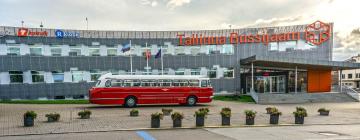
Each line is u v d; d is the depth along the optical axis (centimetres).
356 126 1427
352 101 3356
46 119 1595
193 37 4416
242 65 4369
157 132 1212
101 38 4275
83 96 4166
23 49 3966
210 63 4431
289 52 4372
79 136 1122
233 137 1102
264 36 4412
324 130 1284
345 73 9150
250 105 2744
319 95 3450
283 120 1619
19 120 1564
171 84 2558
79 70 4172
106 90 2378
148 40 4388
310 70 4222
